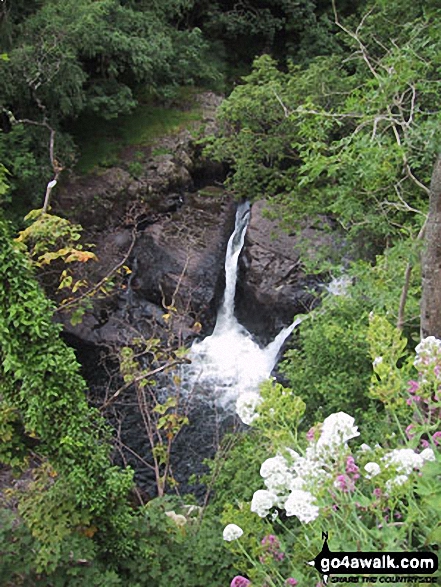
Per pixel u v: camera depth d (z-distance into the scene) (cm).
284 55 1833
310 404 733
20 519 542
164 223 1350
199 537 538
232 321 1255
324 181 1108
